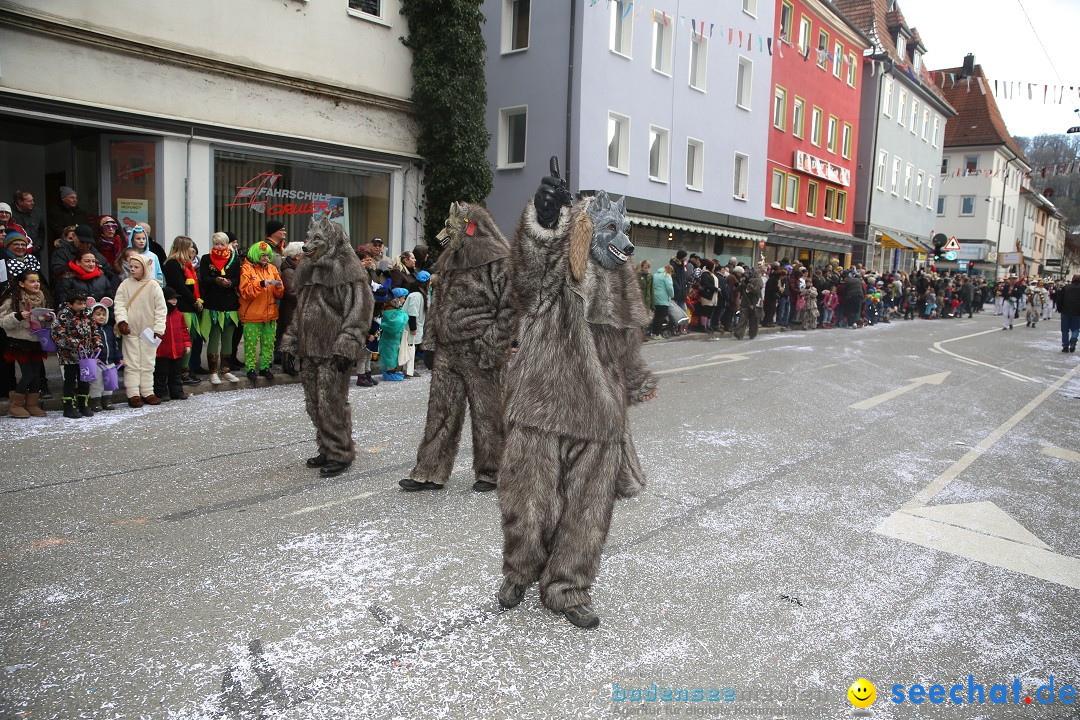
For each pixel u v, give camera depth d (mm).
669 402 8477
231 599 3393
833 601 3607
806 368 11773
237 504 4688
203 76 11133
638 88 19547
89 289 6988
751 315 16594
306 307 5133
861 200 35312
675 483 5395
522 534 3191
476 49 14336
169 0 10656
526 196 18812
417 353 11133
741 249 25344
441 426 4973
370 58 13422
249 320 8562
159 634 3070
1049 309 36000
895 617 3475
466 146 14305
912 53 38969
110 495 4805
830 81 30688
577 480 3158
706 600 3557
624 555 4062
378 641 3057
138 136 10688
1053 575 4047
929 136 42062
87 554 3873
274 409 7496
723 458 6148
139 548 3965
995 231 51344
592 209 3189
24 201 8664
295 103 12367
